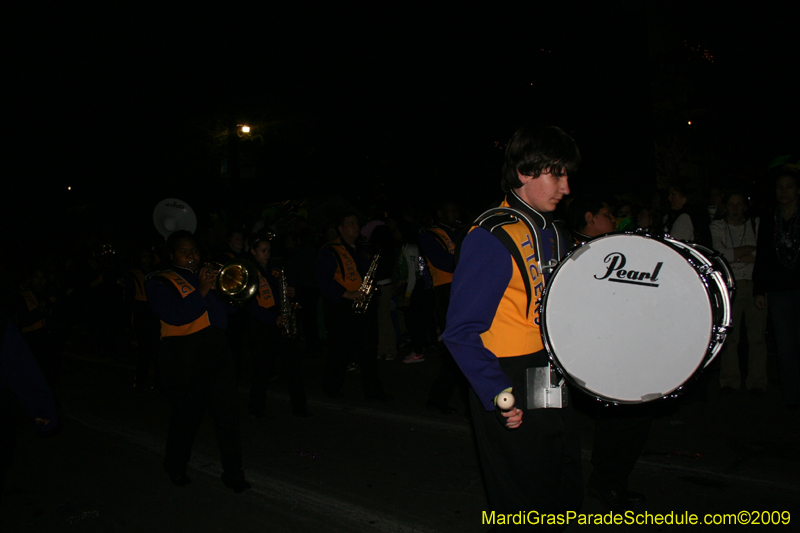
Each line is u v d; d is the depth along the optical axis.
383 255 6.22
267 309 5.63
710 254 2.21
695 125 11.28
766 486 3.71
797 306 5.03
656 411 3.23
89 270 10.80
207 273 3.75
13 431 2.82
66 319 11.33
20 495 4.23
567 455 2.24
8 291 6.50
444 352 5.57
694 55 11.24
